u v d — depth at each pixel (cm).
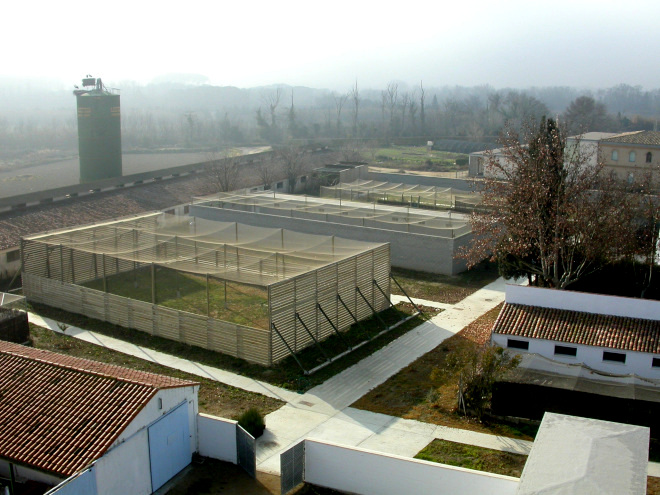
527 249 3362
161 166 9456
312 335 2952
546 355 2636
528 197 3259
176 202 5656
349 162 7981
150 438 1939
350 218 4838
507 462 2092
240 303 3534
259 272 3344
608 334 2583
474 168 7819
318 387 2648
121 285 3750
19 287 3944
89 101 6372
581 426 1839
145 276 3953
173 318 3091
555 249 3212
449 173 8375
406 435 2278
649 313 2645
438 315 3469
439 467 1830
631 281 3559
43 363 2162
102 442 1798
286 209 5188
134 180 5766
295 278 2859
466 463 2094
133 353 2977
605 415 2266
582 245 3278
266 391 2614
